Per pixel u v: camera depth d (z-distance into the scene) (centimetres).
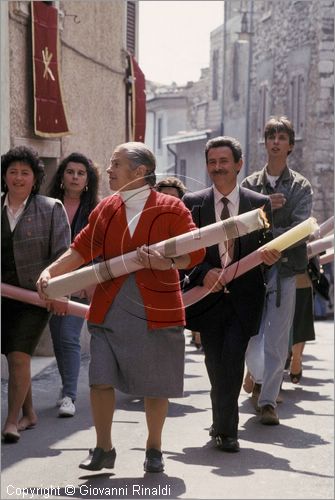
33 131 1186
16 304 753
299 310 1019
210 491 625
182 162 4628
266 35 3234
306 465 693
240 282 725
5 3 1052
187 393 980
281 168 847
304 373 1121
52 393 967
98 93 1548
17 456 712
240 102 3584
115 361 641
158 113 5259
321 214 2803
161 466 666
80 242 657
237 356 721
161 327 636
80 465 651
